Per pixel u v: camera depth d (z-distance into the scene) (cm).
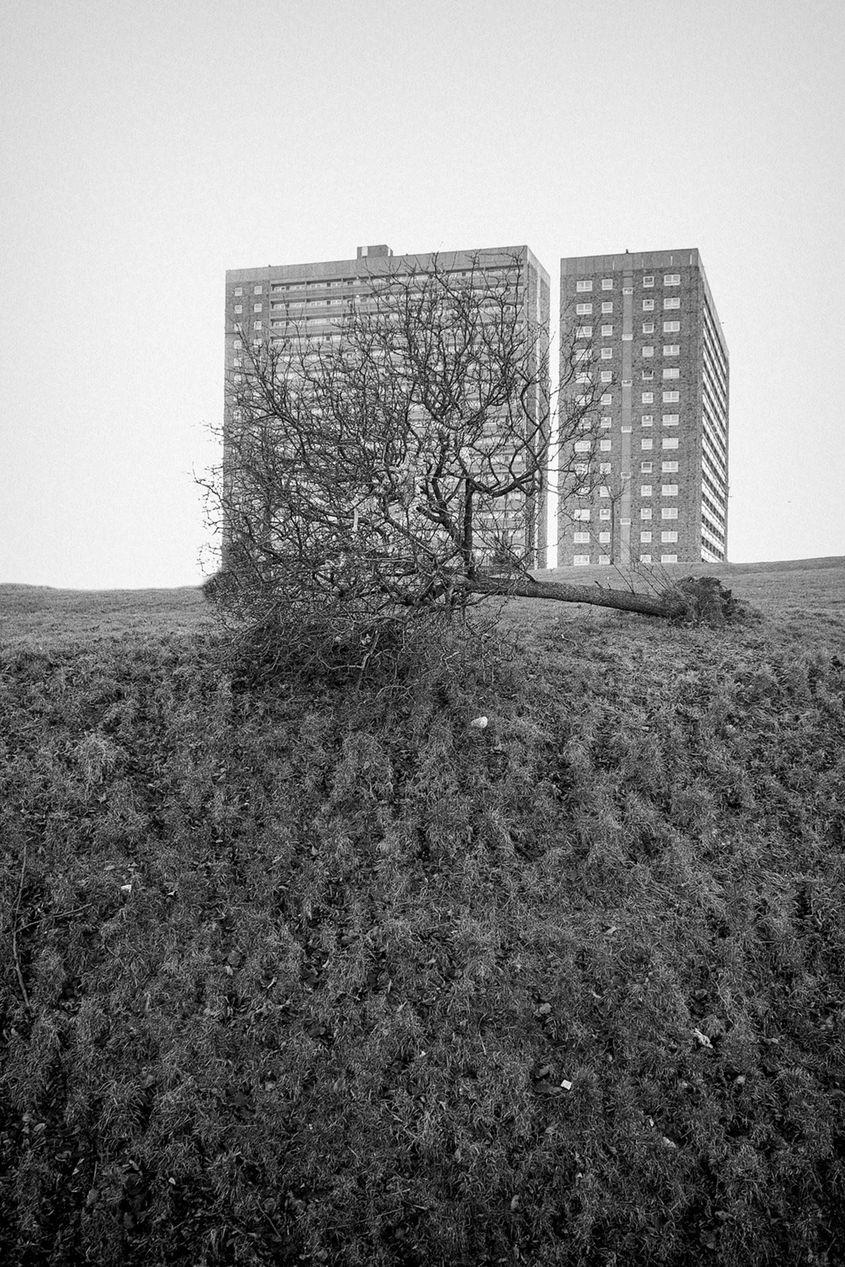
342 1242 636
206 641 1377
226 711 1144
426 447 1166
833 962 814
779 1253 632
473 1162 675
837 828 946
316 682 1222
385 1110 709
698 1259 627
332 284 10038
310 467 1080
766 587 2769
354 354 1184
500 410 1248
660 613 1501
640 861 916
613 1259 626
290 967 816
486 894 882
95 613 2094
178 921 857
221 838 961
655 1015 765
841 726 1093
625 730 1094
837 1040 746
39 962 816
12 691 1180
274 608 1082
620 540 9394
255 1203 655
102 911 871
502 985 791
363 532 1094
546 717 1130
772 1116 698
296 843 945
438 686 1187
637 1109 703
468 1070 737
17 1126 704
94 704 1160
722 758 1045
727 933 839
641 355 9875
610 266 9988
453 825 954
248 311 10262
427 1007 784
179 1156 677
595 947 819
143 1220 648
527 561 1255
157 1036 757
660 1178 664
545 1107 711
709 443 10925
